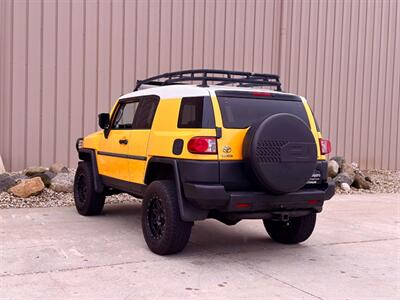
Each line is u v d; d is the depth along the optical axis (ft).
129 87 40.57
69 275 17.19
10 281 16.43
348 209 32.76
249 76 22.82
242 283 16.92
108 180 25.25
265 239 23.68
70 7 38.22
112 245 21.35
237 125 18.97
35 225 24.84
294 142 18.61
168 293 15.72
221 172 18.38
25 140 37.24
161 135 20.31
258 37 46.32
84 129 39.14
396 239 24.30
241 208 18.37
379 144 54.34
